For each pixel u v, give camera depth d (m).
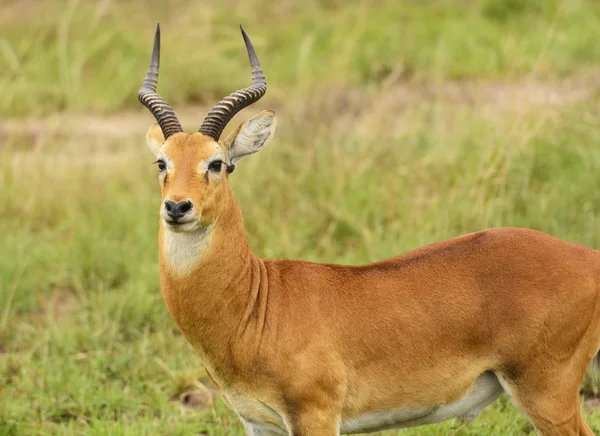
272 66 39.97
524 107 25.42
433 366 13.81
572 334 13.81
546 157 24.39
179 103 38.06
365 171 25.69
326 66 38.81
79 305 22.16
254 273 13.87
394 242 22.17
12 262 23.00
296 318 13.64
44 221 26.78
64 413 17.84
